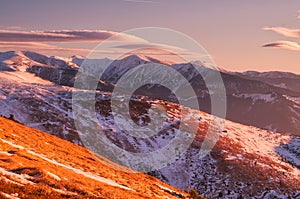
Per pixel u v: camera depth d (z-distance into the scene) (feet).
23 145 148.25
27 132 205.77
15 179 86.94
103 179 141.38
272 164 431.43
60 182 98.37
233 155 423.23
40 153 144.05
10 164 100.89
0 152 115.75
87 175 135.64
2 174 87.56
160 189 180.96
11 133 170.91
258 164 414.41
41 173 99.14
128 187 144.66
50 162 131.23
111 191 113.80
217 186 344.08
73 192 94.58
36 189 82.17
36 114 426.92
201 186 339.36
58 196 82.43
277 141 559.38
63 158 157.38
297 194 361.51
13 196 70.28
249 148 475.31
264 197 341.62
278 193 353.92
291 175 409.28
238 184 354.13
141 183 171.12
